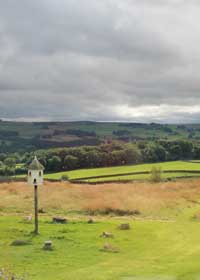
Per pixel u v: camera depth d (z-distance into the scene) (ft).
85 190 172.04
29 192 163.73
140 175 310.45
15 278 62.54
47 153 422.82
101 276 69.82
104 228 110.73
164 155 439.63
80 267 74.95
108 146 451.53
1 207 139.85
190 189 188.65
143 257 83.51
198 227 115.24
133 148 429.79
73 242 93.40
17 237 96.63
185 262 79.56
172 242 97.25
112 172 336.49
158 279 68.33
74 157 401.49
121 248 90.33
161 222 123.65
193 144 482.69
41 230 105.19
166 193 172.24
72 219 124.88
